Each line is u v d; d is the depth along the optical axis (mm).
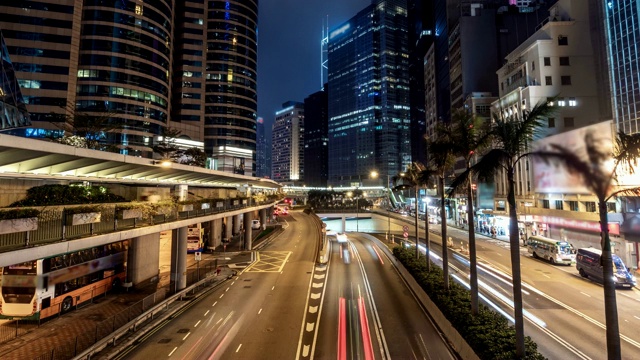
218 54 110938
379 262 42219
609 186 11102
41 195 17328
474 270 18469
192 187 43656
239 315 22188
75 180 22000
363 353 16656
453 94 93312
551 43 56656
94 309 21797
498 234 62688
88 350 15188
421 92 191750
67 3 78750
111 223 18250
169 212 24250
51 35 77000
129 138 82625
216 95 109438
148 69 87375
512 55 66000
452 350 17000
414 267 30719
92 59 80375
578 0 57344
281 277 33312
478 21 84062
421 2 169875
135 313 20031
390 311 23156
